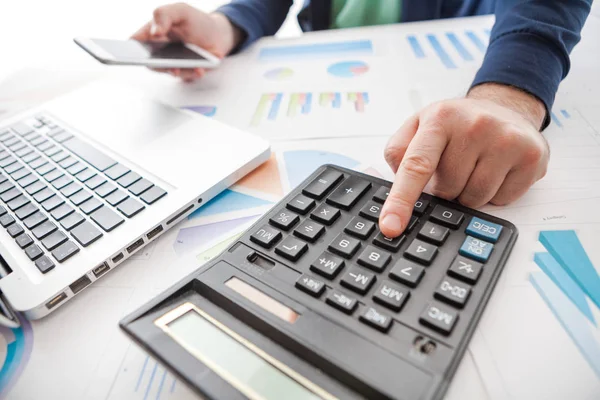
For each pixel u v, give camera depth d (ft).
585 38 1.88
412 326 0.82
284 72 1.99
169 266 1.10
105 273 1.10
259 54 2.20
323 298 0.90
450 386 0.78
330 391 0.76
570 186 1.18
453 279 0.89
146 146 1.45
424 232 0.99
